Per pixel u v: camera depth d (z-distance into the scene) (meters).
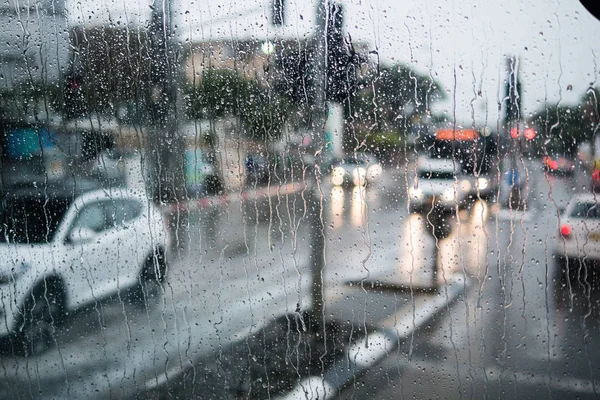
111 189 3.07
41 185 3.07
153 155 3.09
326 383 2.49
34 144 3.10
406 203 2.92
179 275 3.02
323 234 2.99
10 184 3.07
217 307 2.89
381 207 2.95
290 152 3.04
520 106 2.76
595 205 2.67
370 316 2.74
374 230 2.94
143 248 3.02
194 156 3.09
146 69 3.12
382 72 2.93
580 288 2.64
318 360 2.60
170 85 3.11
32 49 3.13
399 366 2.51
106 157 3.09
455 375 2.44
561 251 2.68
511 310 2.64
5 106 3.13
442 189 2.86
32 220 3.04
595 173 2.68
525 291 2.70
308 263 2.98
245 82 3.07
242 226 3.05
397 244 2.89
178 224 3.05
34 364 2.79
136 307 2.94
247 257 3.03
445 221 2.85
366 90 2.95
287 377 2.54
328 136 3.01
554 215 2.70
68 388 2.65
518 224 2.74
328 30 2.97
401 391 2.43
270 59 3.04
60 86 3.13
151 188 3.08
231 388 2.53
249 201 3.06
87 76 3.13
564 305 2.62
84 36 3.13
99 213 3.04
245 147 3.07
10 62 3.15
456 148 2.85
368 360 2.56
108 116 3.11
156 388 2.60
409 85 2.90
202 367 2.63
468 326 2.61
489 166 2.80
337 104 2.99
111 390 2.61
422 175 2.89
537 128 2.74
